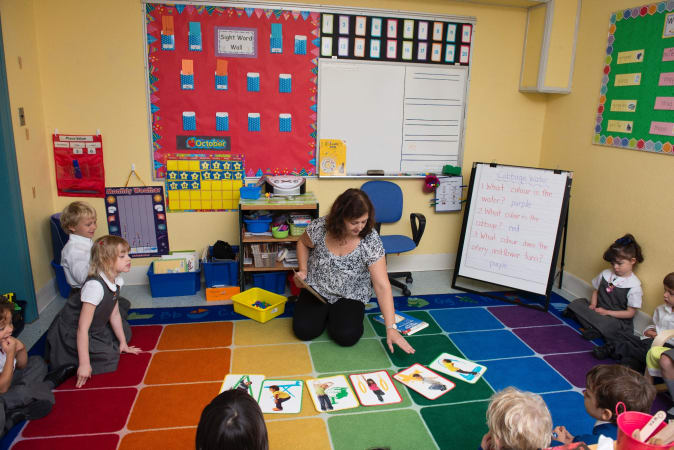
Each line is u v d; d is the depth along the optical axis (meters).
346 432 2.31
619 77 3.42
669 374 2.56
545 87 3.87
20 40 3.18
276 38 3.64
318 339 3.12
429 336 3.21
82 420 2.33
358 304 3.11
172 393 2.54
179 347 2.98
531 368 2.88
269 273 3.73
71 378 2.65
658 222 3.17
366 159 4.01
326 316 3.15
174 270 3.68
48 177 3.59
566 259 4.05
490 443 1.69
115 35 3.47
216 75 3.64
